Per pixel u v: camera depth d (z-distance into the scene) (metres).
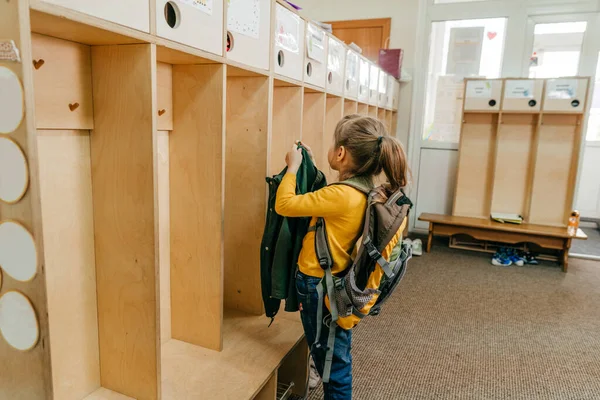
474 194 4.41
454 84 4.57
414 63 4.61
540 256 4.14
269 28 1.79
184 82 1.59
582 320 2.85
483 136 4.32
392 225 1.38
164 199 1.67
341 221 1.42
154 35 1.18
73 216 1.28
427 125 4.73
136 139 1.23
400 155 1.42
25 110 0.86
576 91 3.89
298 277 1.51
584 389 2.08
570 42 4.18
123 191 1.28
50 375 1.00
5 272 0.99
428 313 2.90
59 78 1.16
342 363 1.51
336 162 1.51
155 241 1.26
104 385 1.45
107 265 1.35
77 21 0.96
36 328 0.98
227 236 2.07
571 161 4.05
